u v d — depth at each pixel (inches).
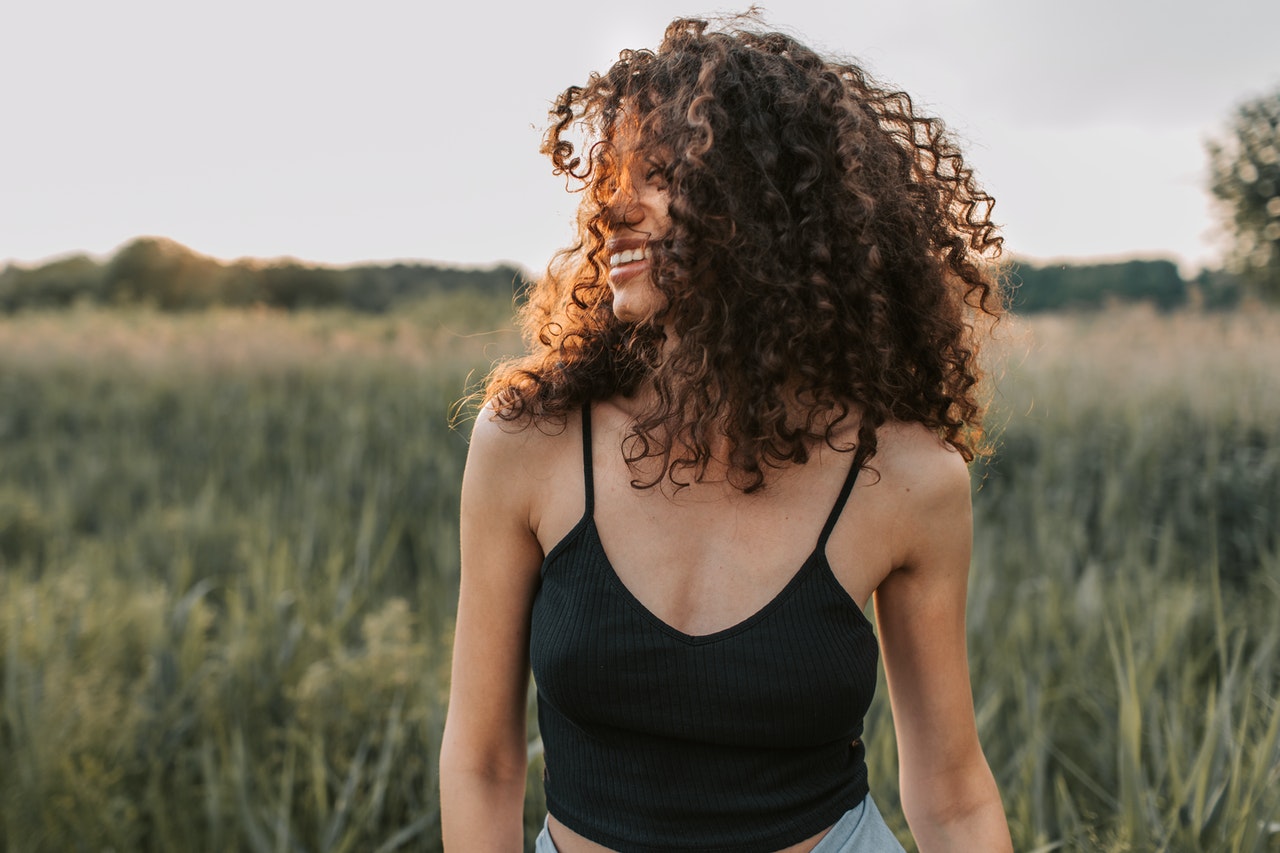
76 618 136.7
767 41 51.8
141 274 1030.4
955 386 52.5
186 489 257.1
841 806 47.4
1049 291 715.4
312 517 199.9
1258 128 485.7
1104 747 104.4
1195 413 247.1
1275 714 83.2
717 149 46.9
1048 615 135.6
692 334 46.8
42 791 94.7
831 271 48.4
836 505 46.6
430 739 103.3
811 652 44.4
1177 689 108.2
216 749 110.7
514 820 49.8
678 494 46.6
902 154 55.0
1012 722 109.7
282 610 141.2
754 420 45.6
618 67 51.6
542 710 49.7
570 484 47.6
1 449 310.8
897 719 52.4
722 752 44.8
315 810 98.7
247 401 362.6
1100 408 263.6
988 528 180.7
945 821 50.4
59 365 418.3
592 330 51.5
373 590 170.9
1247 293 494.0
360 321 703.7
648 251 48.9
